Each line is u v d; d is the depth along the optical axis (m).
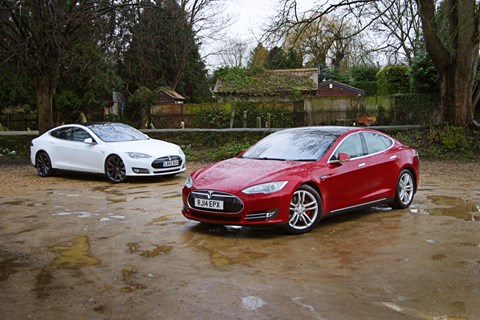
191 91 43.59
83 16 17.11
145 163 11.23
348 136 7.27
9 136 19.33
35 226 6.96
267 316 3.71
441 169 13.44
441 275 4.57
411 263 4.94
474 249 5.42
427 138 17.42
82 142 12.05
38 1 16.31
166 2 20.94
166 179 11.87
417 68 20.92
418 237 5.97
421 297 4.04
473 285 4.30
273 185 6.05
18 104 32.38
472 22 16.20
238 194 6.03
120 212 7.90
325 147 6.98
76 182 11.62
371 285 4.34
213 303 3.98
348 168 6.88
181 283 4.48
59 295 4.25
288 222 6.12
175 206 8.34
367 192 7.16
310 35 16.38
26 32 17.39
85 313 3.85
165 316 3.76
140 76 28.20
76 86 31.34
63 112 31.38
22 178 12.50
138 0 18.86
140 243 5.96
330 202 6.61
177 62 35.34
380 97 20.95
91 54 20.39
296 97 30.86
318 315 3.71
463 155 15.87
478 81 20.06
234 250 5.57
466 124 17.44
